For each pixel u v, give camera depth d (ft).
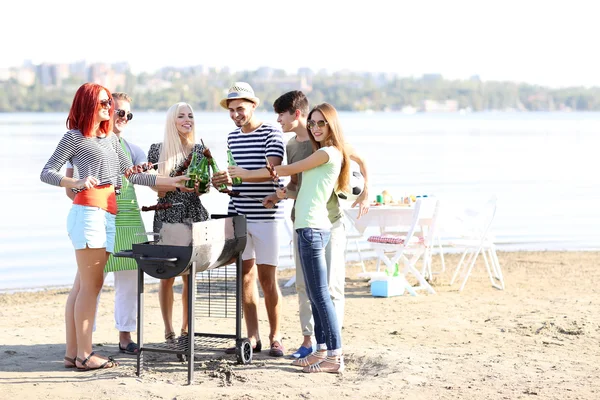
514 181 88.89
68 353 20.72
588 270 38.32
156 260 18.43
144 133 184.03
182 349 20.58
